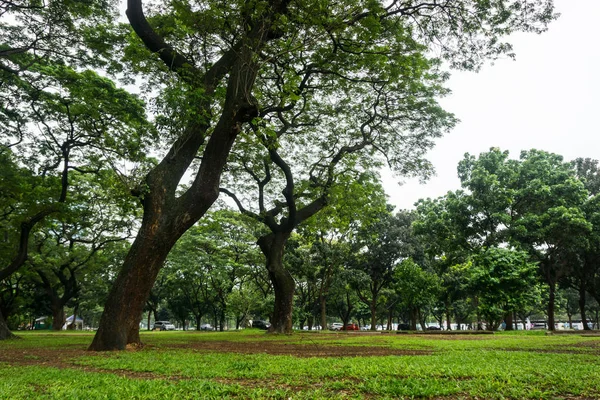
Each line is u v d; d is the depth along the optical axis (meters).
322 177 22.30
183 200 11.97
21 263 20.05
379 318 69.00
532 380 5.62
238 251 42.97
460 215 29.70
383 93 20.38
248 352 10.74
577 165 37.22
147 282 11.73
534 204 29.19
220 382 5.83
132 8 12.87
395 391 4.95
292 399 4.63
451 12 13.62
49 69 17.41
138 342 11.88
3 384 5.50
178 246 41.69
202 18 12.66
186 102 11.23
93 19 16.30
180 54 13.53
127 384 5.54
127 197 13.75
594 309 56.72
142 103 20.77
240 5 12.36
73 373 6.75
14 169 18.45
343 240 39.31
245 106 12.19
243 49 12.55
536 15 12.87
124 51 15.29
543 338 17.03
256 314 52.16
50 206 19.72
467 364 7.30
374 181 24.17
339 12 13.36
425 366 6.93
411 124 21.73
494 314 24.62
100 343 11.16
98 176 22.05
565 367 6.80
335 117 22.34
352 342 15.05
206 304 54.25
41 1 15.29
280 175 25.52
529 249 28.22
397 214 40.88
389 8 14.43
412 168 22.94
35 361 8.98
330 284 41.12
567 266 31.14
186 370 6.93
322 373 6.33
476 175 29.80
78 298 50.53
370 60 15.61
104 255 39.50
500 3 12.88
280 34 13.54
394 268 38.31
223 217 40.66
